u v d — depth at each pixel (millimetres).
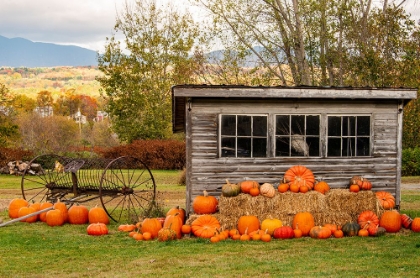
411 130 31594
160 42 45969
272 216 12375
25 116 51969
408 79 29000
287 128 13477
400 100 13891
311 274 8742
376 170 13820
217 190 13203
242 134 13320
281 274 8781
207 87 12758
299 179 12891
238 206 12445
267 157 13391
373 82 29312
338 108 13656
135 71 44625
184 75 41500
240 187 12766
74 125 57594
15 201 15438
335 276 8578
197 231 12258
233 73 32750
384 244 11273
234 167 13250
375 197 12805
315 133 13586
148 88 45625
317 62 31859
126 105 45250
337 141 13680
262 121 13406
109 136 57188
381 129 13875
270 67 32594
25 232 13211
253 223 12148
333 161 13633
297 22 30516
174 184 27000
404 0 30094
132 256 10461
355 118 13781
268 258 10086
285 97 13000
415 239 11789
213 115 13227
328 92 13117
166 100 45562
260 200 12445
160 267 9484
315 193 12594
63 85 146250
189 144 13164
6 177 30703
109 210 17219
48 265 9766
